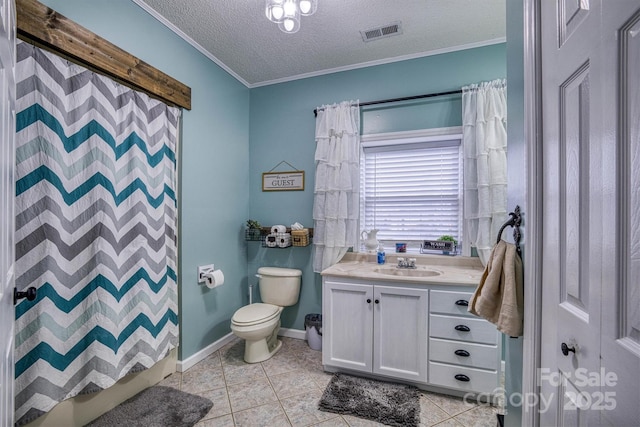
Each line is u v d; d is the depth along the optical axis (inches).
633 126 20.9
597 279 25.0
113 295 66.5
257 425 64.6
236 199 112.0
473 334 72.3
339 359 84.0
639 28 20.3
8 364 39.4
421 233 104.7
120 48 68.8
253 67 107.2
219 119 103.0
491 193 86.2
